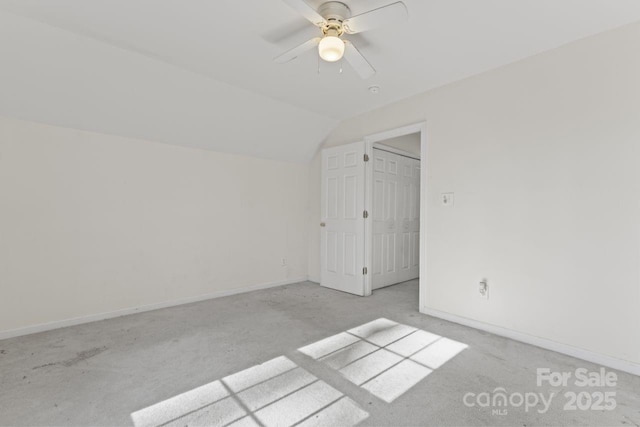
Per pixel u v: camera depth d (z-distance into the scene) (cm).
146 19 205
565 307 225
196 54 249
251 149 396
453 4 184
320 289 416
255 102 339
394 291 405
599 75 212
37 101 251
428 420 152
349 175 396
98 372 195
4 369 198
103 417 153
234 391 176
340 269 406
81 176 282
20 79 235
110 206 298
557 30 211
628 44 202
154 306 325
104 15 202
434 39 223
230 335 256
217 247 373
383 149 422
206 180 364
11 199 250
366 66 215
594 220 214
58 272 270
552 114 233
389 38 222
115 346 233
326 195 428
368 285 385
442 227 299
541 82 238
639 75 198
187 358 215
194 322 286
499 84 262
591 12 192
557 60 231
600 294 211
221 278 377
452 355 221
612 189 207
